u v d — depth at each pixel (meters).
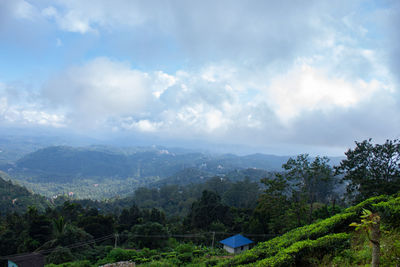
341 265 5.71
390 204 7.56
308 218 29.45
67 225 36.09
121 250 27.22
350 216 8.42
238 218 47.69
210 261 18.31
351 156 27.12
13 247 35.22
